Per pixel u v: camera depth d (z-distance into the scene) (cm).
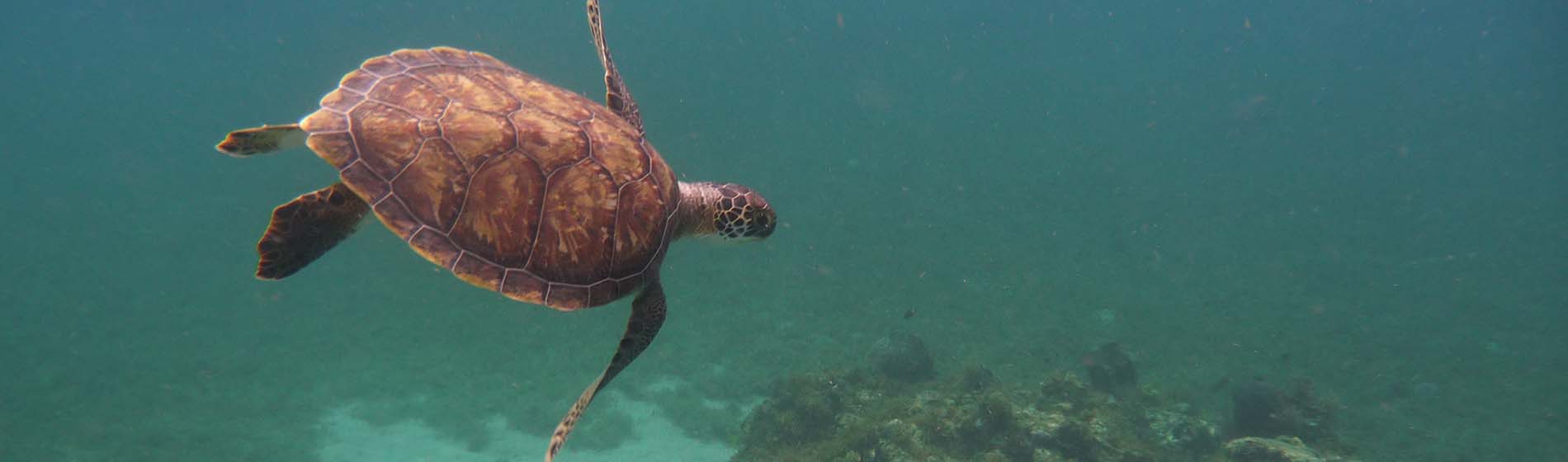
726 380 1639
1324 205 3528
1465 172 4219
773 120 5369
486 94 371
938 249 2714
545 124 365
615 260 355
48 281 2281
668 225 394
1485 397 1598
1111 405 1302
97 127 4994
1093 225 3134
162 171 3925
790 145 4612
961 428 1134
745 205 472
